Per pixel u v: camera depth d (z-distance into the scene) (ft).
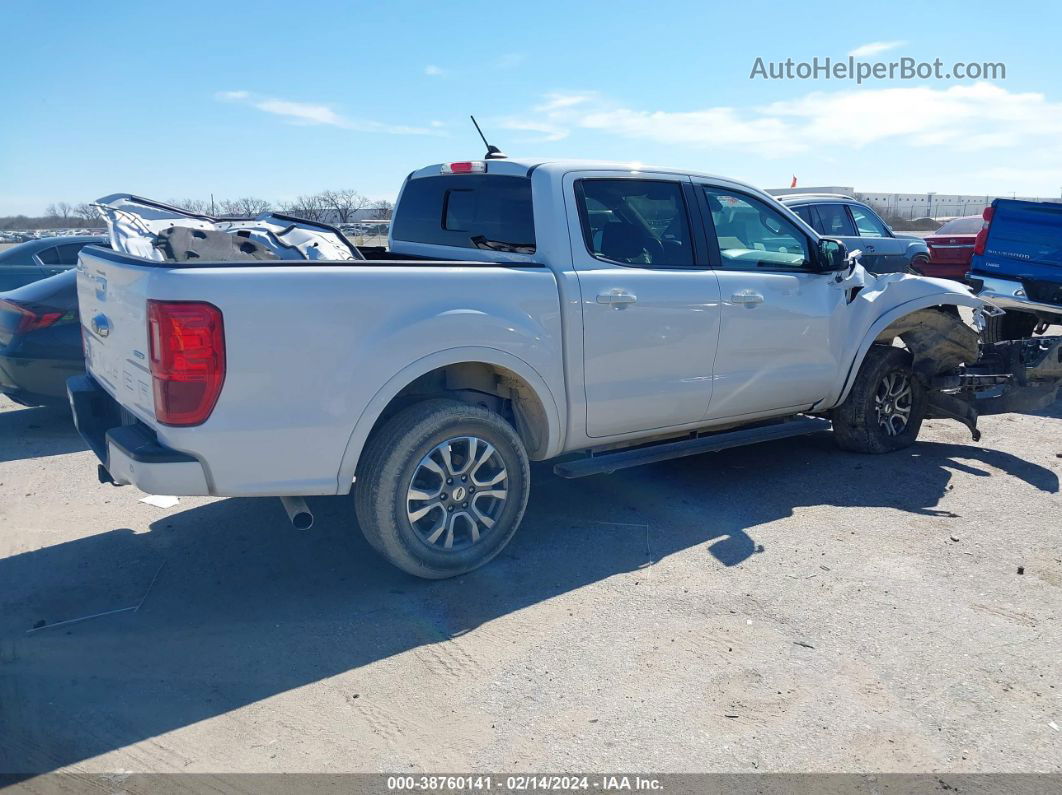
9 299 23.30
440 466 13.47
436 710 10.46
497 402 15.34
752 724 10.18
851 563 14.57
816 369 18.48
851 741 9.88
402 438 12.89
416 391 14.33
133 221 15.01
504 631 12.34
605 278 14.90
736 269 17.06
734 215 17.38
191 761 9.48
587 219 15.14
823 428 19.35
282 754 9.62
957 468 19.86
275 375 11.76
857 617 12.71
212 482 11.79
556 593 13.52
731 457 20.70
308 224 15.55
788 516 16.78
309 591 13.61
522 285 13.89
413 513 13.30
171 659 11.59
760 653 11.73
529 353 13.97
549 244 14.66
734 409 17.39
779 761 9.53
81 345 23.07
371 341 12.37
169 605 13.16
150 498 17.97
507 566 14.52
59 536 15.94
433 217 17.49
